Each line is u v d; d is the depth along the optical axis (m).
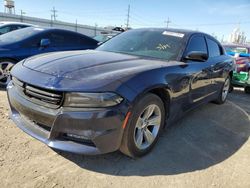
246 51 9.12
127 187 2.40
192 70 3.56
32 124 2.69
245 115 4.96
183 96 3.43
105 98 2.32
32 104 2.52
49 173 2.49
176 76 3.16
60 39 6.22
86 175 2.52
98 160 2.79
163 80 2.90
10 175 2.40
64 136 2.46
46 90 2.42
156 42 3.82
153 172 2.67
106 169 2.65
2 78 5.22
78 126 2.33
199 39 4.21
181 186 2.49
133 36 4.12
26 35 5.70
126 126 2.51
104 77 2.48
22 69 2.82
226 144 3.53
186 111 3.73
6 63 5.20
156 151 3.11
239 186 2.58
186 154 3.12
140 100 2.60
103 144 2.41
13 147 2.88
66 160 2.74
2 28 8.84
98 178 2.49
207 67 4.12
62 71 2.58
